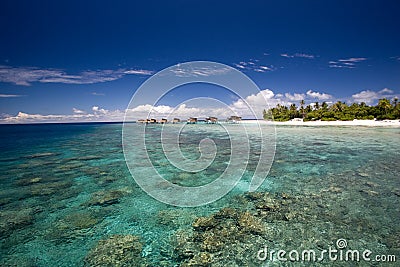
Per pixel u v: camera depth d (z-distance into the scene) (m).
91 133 52.06
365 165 15.86
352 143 25.86
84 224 8.00
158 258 6.14
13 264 5.92
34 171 15.19
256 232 7.40
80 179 13.35
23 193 11.01
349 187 11.45
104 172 14.91
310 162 17.06
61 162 18.02
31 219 8.35
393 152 20.27
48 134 51.22
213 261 6.03
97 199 10.30
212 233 7.37
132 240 6.99
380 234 7.20
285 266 5.85
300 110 77.06
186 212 8.98
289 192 10.96
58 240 6.99
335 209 8.97
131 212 8.98
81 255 6.27
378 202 9.56
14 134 52.94
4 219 8.33
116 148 25.27
